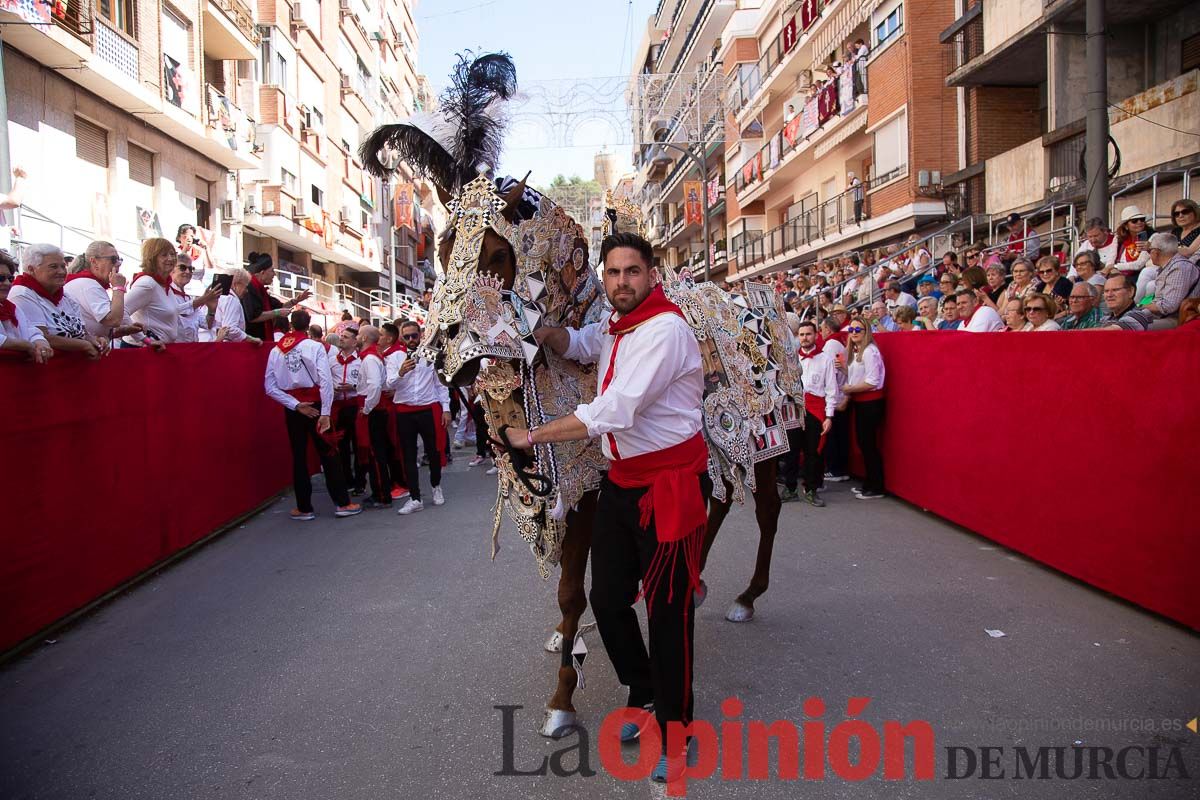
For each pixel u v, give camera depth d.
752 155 31.91
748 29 30.80
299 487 7.98
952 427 6.69
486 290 3.21
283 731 3.49
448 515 8.02
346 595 5.42
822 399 7.76
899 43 18.00
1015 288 8.18
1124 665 3.90
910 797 2.88
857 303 14.32
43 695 3.92
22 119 12.68
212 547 6.87
